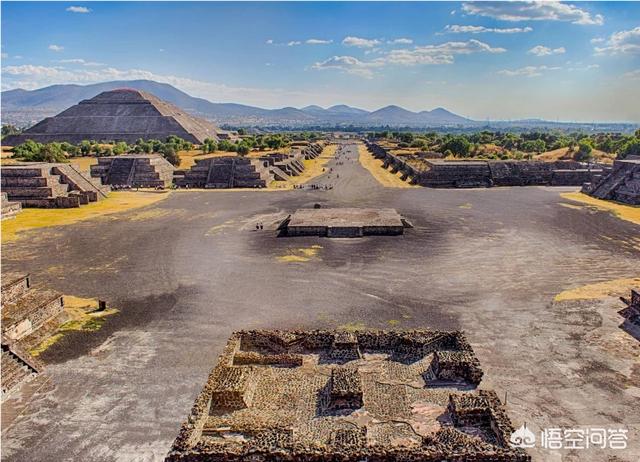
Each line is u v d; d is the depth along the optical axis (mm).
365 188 102000
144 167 110000
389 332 30547
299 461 19672
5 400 26000
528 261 49562
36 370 28750
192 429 21750
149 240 59375
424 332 30391
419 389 26078
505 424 21797
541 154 146625
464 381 26828
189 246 56625
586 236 59344
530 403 25203
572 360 29609
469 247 55062
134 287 43094
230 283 44031
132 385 27453
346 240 58969
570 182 105438
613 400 25500
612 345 31438
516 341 32125
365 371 27828
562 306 37875
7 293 33875
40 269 48094
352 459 19531
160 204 84562
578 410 24656
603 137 198250
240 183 105625
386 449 19750
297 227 61969
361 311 37406
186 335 33625
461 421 22750
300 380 26984
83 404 25719
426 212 75188
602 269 46750
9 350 28500
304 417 23734
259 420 23469
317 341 30219
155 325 35312
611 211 74375
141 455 21875
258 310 37812
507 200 85500
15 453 22047
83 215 74625
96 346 32156
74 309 38281
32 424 24094
